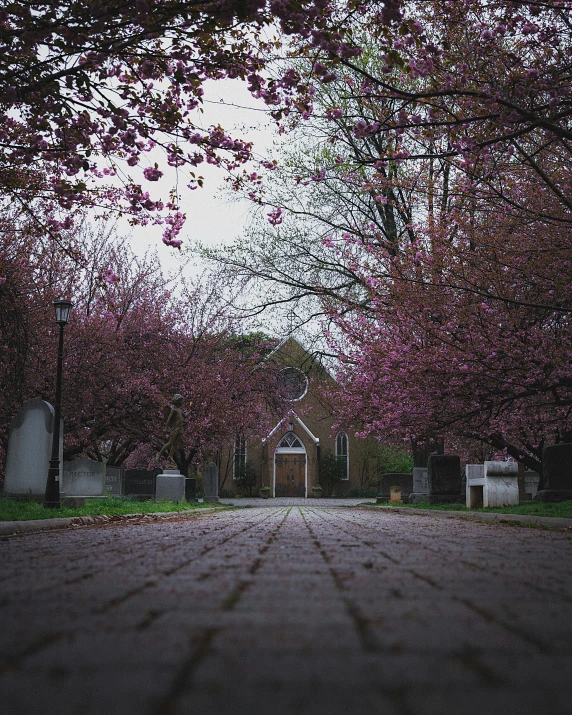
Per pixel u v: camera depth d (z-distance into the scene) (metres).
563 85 10.11
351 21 8.77
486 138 10.77
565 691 1.69
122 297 28.77
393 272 19.42
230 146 9.77
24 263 22.09
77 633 2.46
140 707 1.54
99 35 8.29
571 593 3.50
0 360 18.17
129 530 9.71
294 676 1.83
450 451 30.14
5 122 10.34
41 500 16.17
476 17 11.30
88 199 11.34
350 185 24.83
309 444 57.81
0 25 8.16
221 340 33.09
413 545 6.56
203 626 2.58
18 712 1.50
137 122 9.49
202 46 8.50
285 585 3.72
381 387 21.94
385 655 2.10
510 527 10.73
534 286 15.92
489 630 2.51
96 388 25.34
